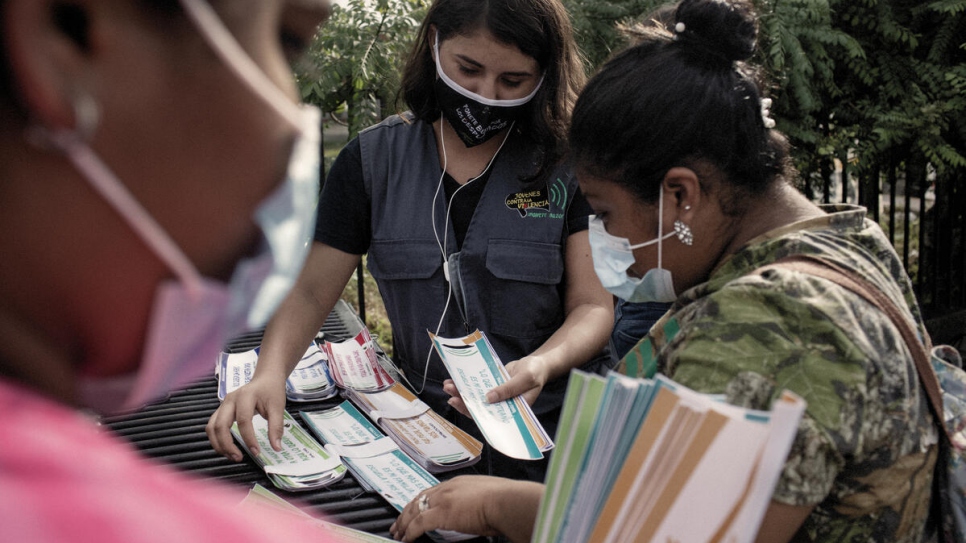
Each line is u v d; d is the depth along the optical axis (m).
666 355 1.09
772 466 0.75
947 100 4.24
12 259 0.43
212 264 0.50
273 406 1.59
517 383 1.63
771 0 3.73
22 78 0.38
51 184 0.42
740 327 0.97
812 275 1.00
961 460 1.06
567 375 2.01
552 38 1.87
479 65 1.84
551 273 2.00
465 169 2.04
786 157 1.18
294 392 1.80
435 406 2.06
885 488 0.98
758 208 1.17
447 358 1.71
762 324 0.96
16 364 0.43
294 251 0.56
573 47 1.95
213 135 0.45
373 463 1.50
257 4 0.48
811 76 4.04
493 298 2.01
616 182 1.19
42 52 0.39
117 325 0.47
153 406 1.79
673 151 1.12
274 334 1.80
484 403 1.59
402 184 2.04
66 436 0.37
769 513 0.92
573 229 2.03
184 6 0.43
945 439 1.06
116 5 0.41
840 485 0.98
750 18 1.13
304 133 0.51
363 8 3.58
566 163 1.33
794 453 0.90
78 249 0.44
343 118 4.49
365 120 3.64
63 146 0.40
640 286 1.30
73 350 0.47
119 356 0.49
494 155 2.04
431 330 2.03
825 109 4.43
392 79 3.23
